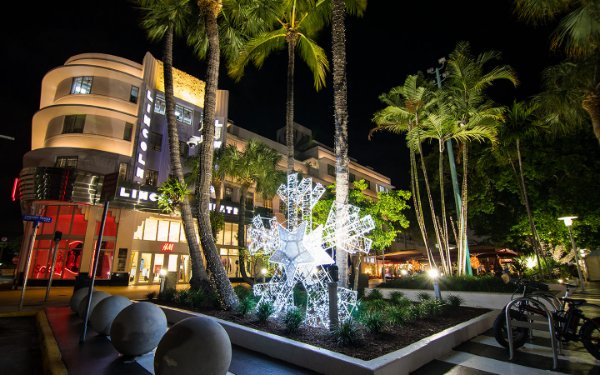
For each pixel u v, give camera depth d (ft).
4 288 64.28
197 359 12.06
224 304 27.94
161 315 18.37
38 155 77.61
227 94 111.86
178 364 11.96
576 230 73.41
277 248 26.48
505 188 80.84
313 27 50.14
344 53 32.91
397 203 48.49
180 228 95.50
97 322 21.94
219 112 108.47
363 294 44.78
